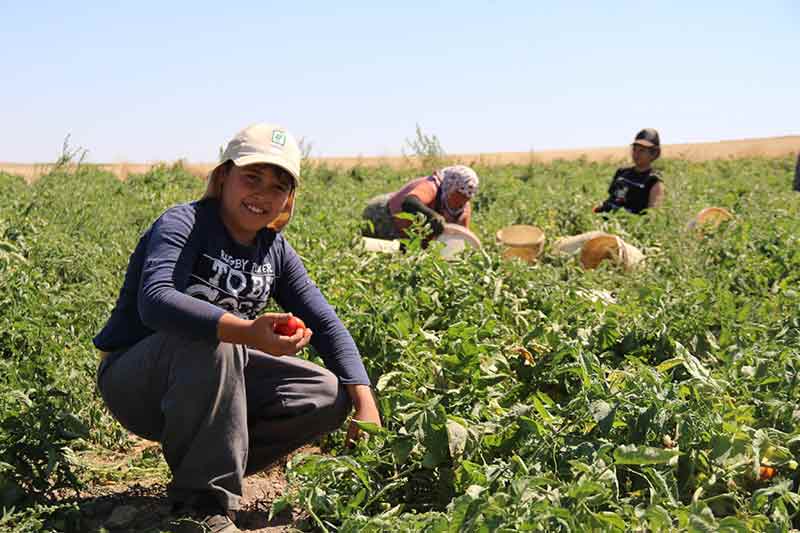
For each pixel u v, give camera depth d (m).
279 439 3.19
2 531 2.64
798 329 4.33
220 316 2.68
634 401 3.05
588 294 4.73
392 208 7.25
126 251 6.86
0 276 4.64
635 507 2.55
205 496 2.89
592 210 9.07
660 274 6.07
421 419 2.98
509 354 3.92
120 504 3.19
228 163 2.94
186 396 2.81
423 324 4.36
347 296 4.41
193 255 2.89
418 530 2.44
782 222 6.79
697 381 3.35
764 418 3.32
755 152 32.91
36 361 3.97
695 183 13.88
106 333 3.06
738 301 4.84
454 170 7.12
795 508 2.86
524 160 28.23
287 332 2.67
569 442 2.91
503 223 9.36
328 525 2.83
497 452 3.08
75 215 7.96
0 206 7.95
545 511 2.32
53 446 3.00
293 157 2.94
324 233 7.04
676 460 2.91
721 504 2.86
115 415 3.11
